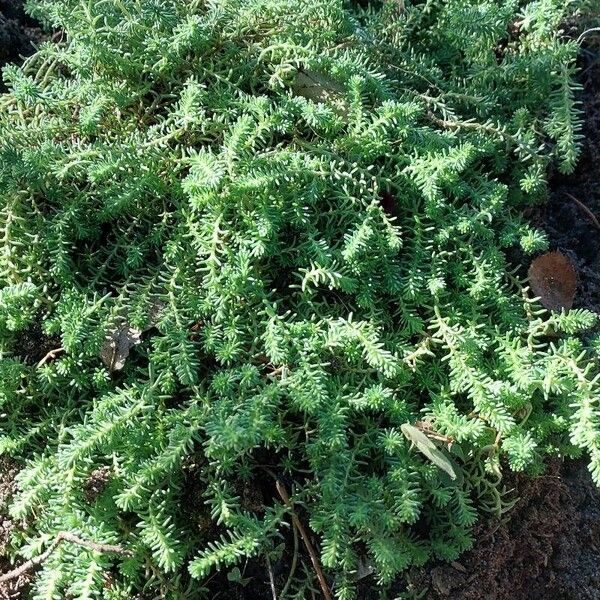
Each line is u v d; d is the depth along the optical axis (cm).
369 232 45
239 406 40
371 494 41
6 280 45
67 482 39
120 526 41
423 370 46
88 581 37
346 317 47
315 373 42
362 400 42
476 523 44
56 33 59
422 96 52
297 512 43
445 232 47
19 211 47
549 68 54
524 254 52
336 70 49
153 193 48
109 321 44
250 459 44
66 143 50
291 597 42
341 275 44
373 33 56
